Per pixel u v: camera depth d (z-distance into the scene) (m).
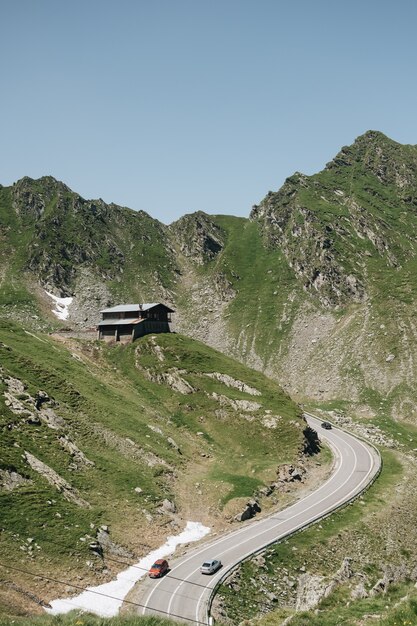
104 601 48.03
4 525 51.78
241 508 73.31
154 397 107.12
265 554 61.53
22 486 58.19
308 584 57.59
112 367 116.25
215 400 105.06
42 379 86.81
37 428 70.38
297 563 62.09
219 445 95.31
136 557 57.66
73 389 88.19
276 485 82.88
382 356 147.12
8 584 44.84
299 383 150.12
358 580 58.31
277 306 187.38
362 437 111.88
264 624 39.91
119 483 69.38
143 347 120.50
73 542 53.91
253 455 92.38
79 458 69.81
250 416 100.88
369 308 168.38
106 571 52.84
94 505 62.62
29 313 179.25
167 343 120.69
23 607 42.50
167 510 69.06
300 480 86.81
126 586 51.62
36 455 65.00
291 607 54.66
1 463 58.72
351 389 140.25
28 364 89.50
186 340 128.38
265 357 165.88
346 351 154.25
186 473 81.31
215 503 74.50
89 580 50.50
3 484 56.84
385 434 116.81
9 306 182.00
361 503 79.38
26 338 109.69
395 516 76.56
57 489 61.00
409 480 89.56
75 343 121.19
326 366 152.25
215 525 70.06
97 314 188.75
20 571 47.34
